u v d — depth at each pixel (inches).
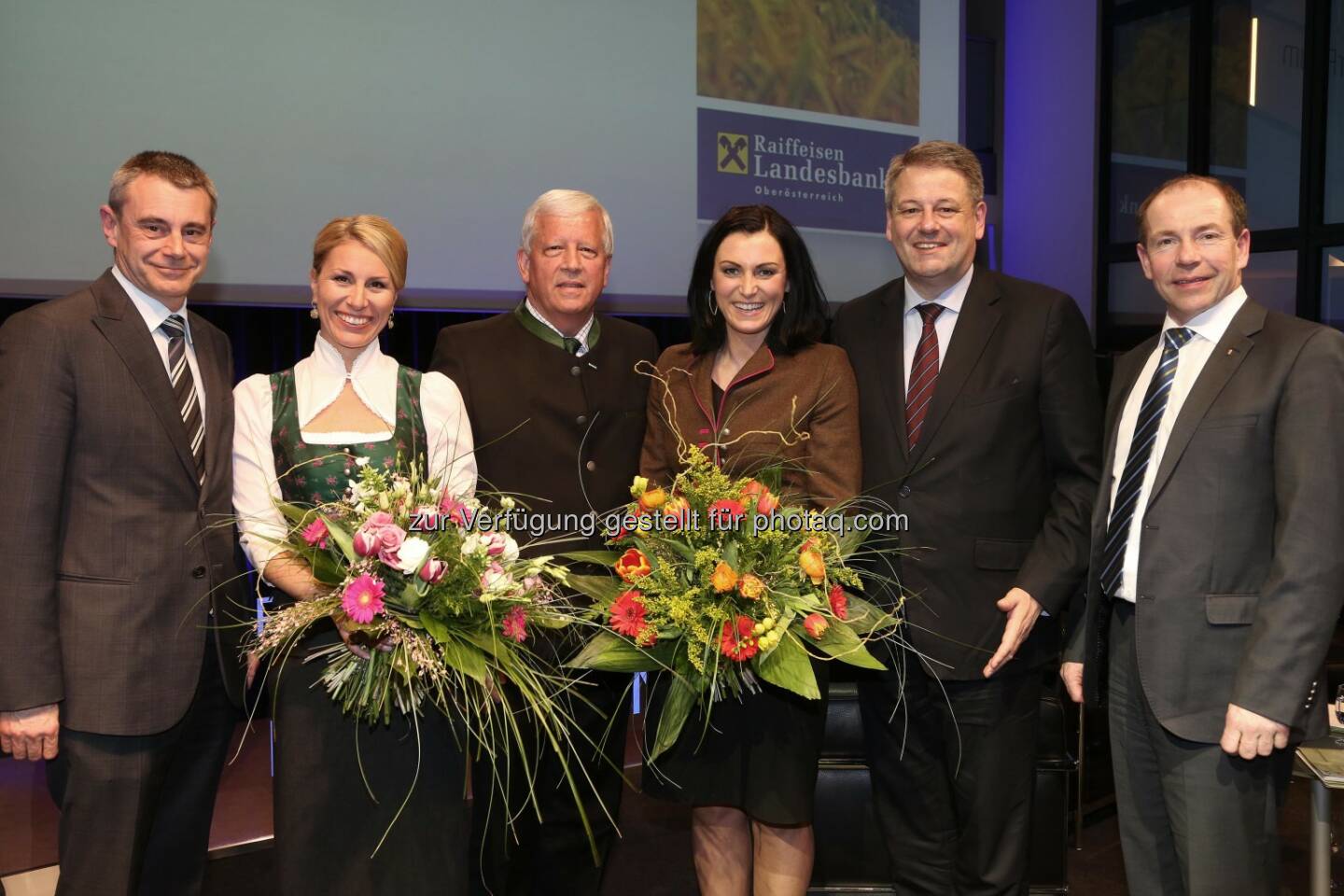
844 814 114.3
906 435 90.2
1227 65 270.2
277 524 80.8
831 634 79.2
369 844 79.1
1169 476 80.0
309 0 164.2
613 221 197.2
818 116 222.2
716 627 76.1
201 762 88.9
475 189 181.5
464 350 95.8
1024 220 317.7
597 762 94.9
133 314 83.2
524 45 185.0
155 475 81.8
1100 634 87.4
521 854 93.7
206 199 84.7
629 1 196.1
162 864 88.5
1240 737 74.0
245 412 84.3
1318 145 252.1
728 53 209.0
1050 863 113.1
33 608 77.4
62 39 145.6
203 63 156.2
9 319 81.9
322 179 167.0
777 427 87.4
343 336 82.6
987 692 88.8
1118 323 297.6
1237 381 78.4
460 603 74.1
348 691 77.4
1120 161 293.3
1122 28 290.5
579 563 92.3
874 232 232.2
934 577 88.3
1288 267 261.7
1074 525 87.5
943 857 98.6
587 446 94.9
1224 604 77.6
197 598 83.7
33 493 77.5
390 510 75.3
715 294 91.4
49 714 78.8
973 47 290.5
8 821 131.7
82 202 148.3
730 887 91.9
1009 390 87.7
